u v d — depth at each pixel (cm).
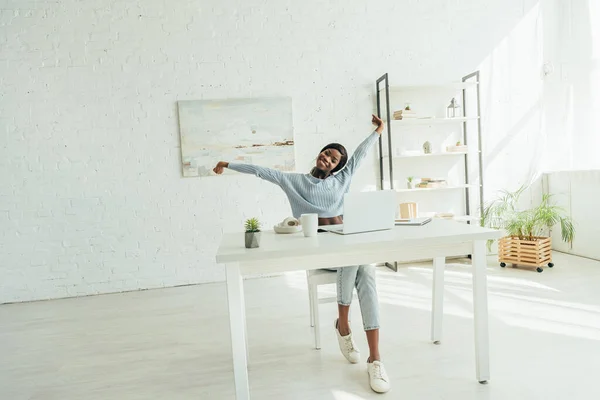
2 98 383
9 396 205
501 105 452
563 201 438
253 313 312
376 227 194
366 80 430
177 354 246
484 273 187
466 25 443
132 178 402
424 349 230
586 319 260
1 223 388
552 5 453
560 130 461
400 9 432
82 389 209
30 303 384
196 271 414
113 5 393
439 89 442
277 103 414
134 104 399
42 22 385
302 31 419
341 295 212
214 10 405
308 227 190
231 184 414
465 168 448
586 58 437
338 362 222
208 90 408
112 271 404
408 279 378
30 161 389
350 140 430
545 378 191
